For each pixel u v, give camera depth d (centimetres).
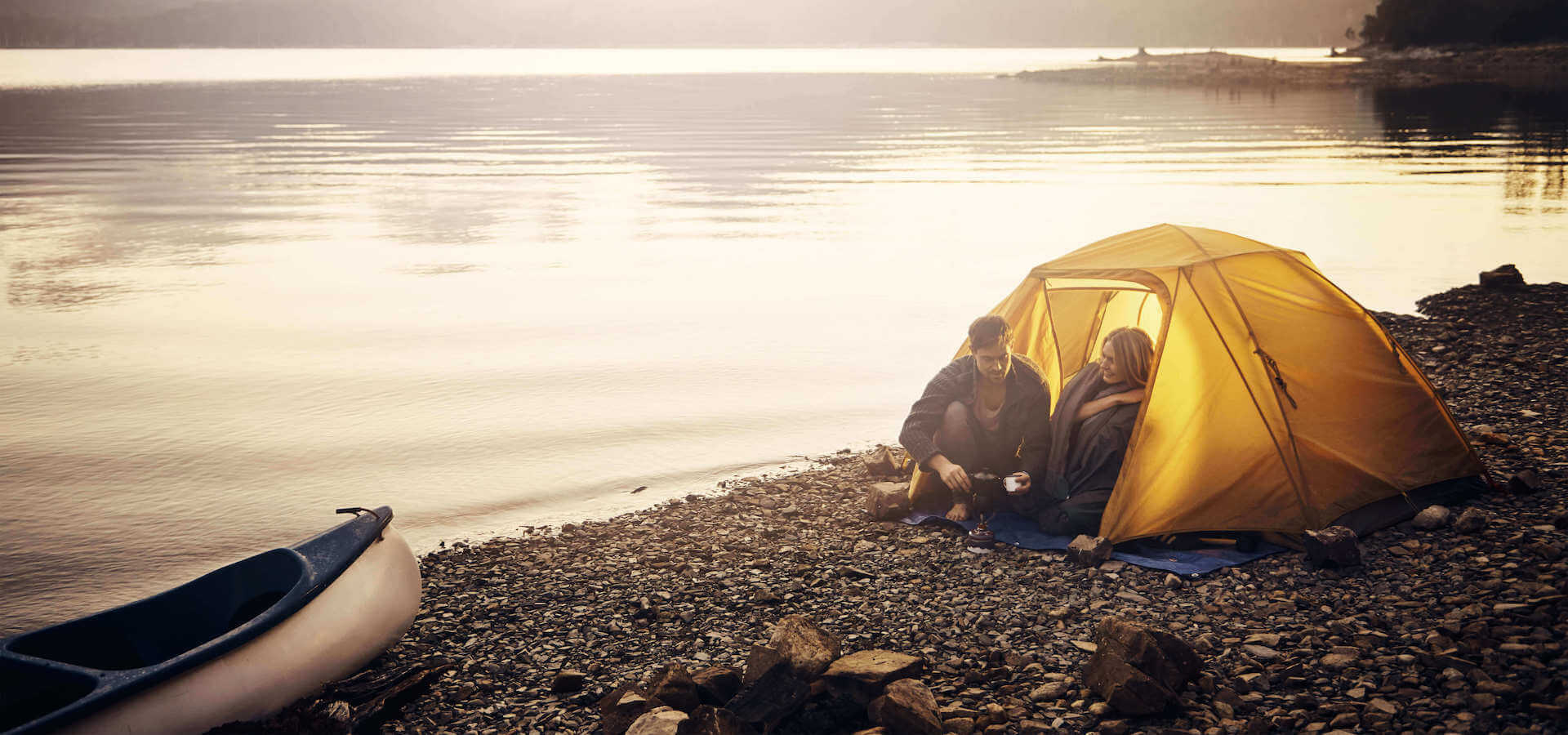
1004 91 8944
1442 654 433
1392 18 15825
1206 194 2595
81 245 2020
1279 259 659
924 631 505
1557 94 6856
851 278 1628
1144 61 18400
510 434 916
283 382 1085
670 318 1362
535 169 3447
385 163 3703
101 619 458
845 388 1048
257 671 426
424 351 1207
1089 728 406
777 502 730
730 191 2814
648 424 941
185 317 1395
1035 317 705
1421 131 4472
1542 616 454
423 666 491
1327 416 614
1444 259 1703
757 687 428
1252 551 582
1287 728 394
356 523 515
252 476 820
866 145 4216
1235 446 598
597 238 2058
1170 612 510
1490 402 863
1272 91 8281
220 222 2327
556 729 438
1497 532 575
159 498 777
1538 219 2127
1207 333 607
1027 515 646
